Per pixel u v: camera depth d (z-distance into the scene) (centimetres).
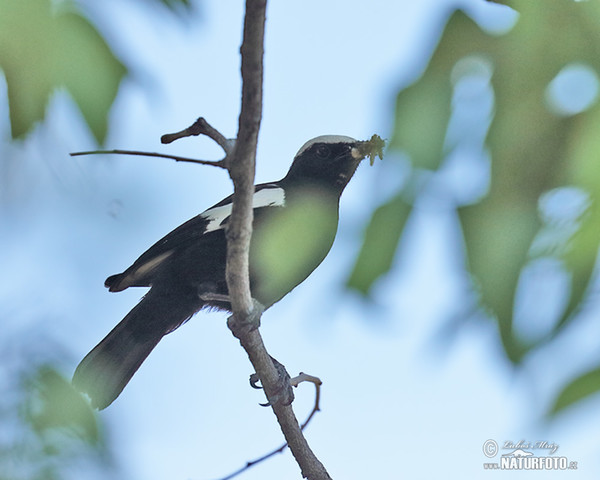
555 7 513
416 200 531
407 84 527
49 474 567
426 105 521
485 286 509
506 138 509
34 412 586
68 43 598
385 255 549
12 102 609
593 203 495
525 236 504
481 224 513
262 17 701
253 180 828
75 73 605
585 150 498
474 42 519
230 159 802
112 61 607
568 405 462
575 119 502
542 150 505
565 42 509
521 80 511
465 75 520
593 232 491
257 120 766
